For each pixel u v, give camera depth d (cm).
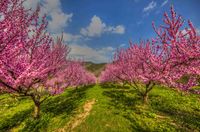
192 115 1581
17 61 1090
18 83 1059
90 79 6278
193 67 981
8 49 955
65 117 1552
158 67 1327
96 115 1484
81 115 1561
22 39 1100
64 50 1673
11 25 935
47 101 2370
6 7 947
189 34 941
